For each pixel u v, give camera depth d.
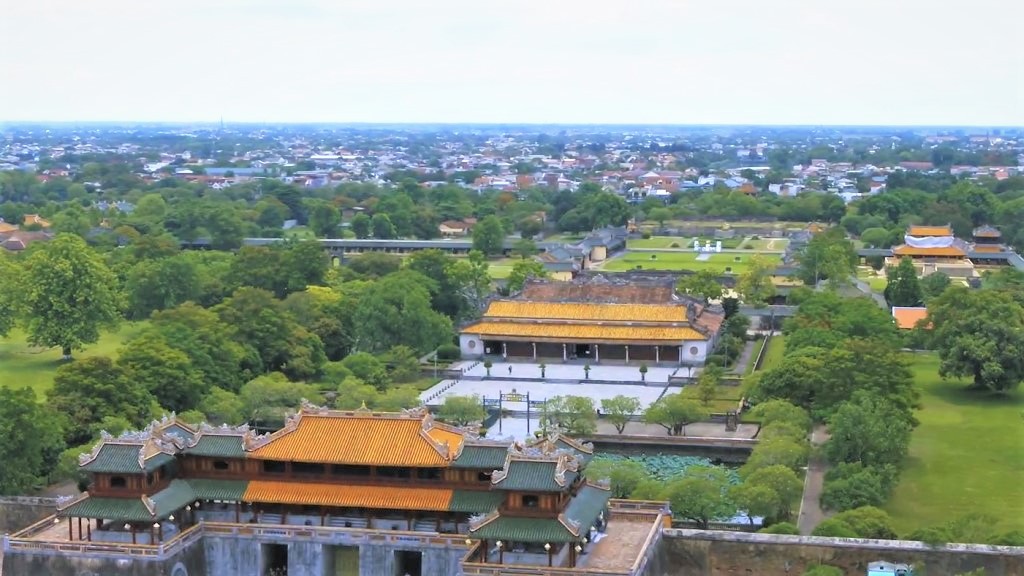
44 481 184.12
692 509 165.12
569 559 137.62
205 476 153.12
